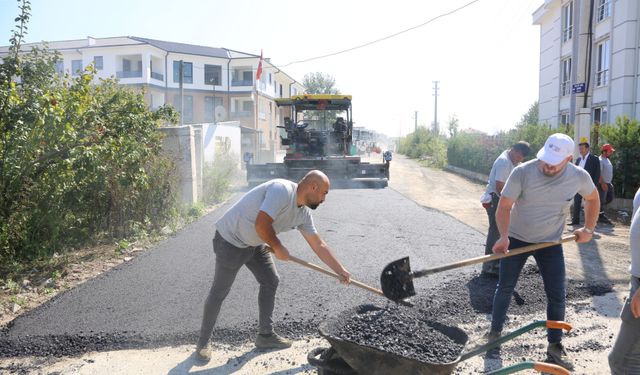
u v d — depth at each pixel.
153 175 9.32
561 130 15.68
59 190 7.20
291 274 6.03
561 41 25.00
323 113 18.56
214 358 3.95
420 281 5.80
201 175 12.29
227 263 3.79
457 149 26.61
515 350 4.05
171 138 11.00
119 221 8.53
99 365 3.83
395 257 7.00
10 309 5.06
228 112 45.31
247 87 45.25
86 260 6.93
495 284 5.67
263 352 4.05
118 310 4.90
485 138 22.03
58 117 6.59
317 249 3.76
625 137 11.89
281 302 5.07
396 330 3.35
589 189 3.69
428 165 33.31
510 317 4.75
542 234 3.79
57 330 4.43
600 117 20.94
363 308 3.69
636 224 2.66
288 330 4.43
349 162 17.16
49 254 7.04
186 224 9.64
